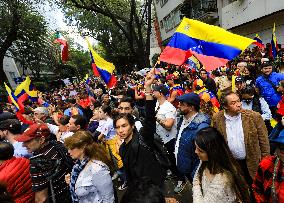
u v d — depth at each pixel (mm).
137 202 1539
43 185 3115
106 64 8148
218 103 5141
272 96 5414
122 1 23125
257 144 3525
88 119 9180
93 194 2998
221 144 2516
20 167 3127
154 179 3188
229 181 2424
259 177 2369
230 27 19328
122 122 3227
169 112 4832
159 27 35281
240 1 17578
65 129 5270
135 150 3223
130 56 38156
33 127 3318
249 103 4785
